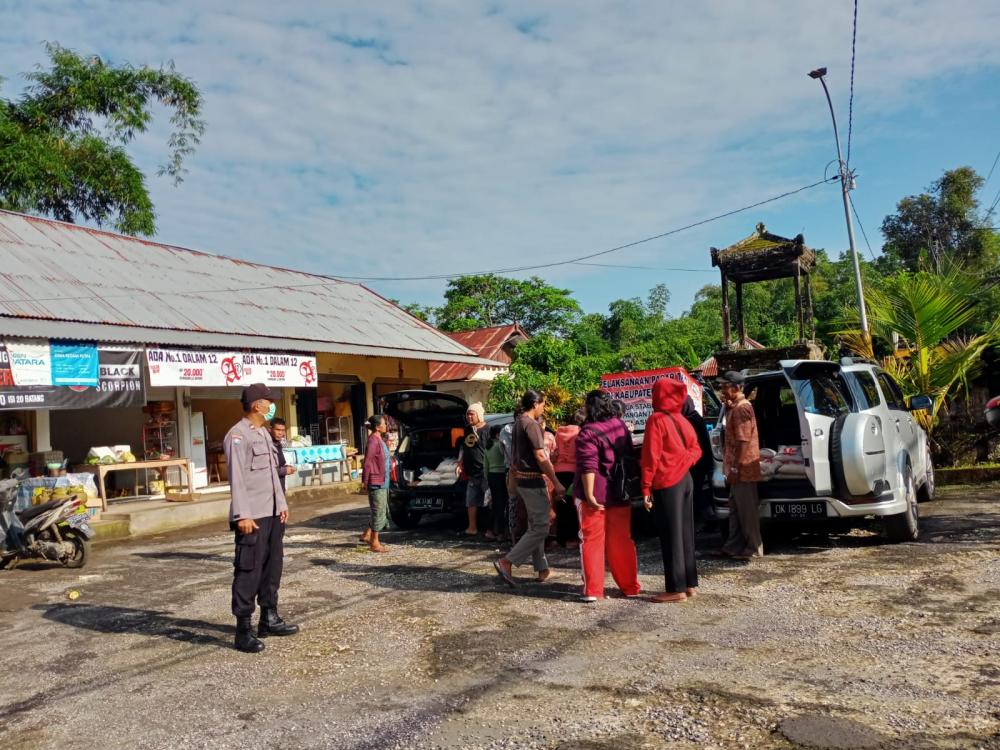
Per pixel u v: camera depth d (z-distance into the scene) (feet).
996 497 31.91
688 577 19.21
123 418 50.78
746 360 44.86
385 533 34.76
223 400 56.59
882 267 134.82
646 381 30.58
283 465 20.92
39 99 78.74
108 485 47.21
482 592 21.49
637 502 24.52
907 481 24.27
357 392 66.18
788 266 45.57
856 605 17.60
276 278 64.59
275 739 12.26
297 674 15.46
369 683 14.62
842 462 22.66
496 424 31.12
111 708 14.15
